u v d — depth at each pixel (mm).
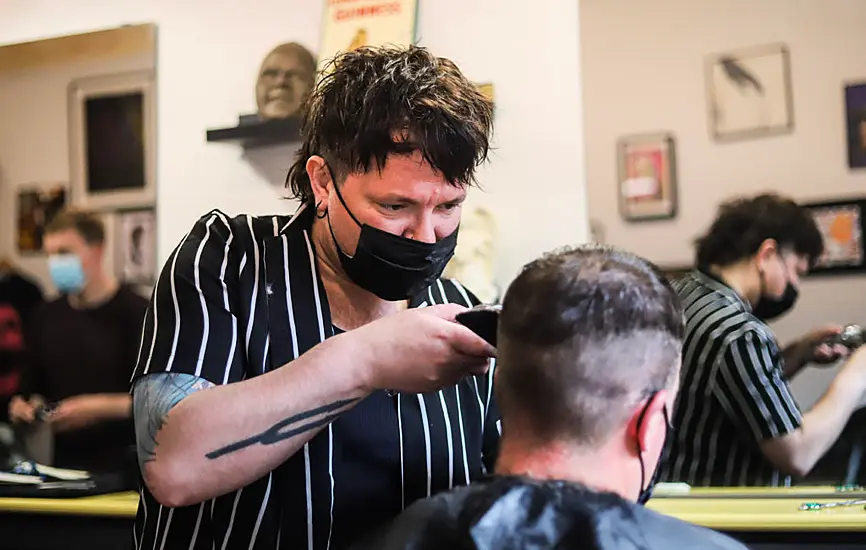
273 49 2105
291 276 1089
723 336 1844
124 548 1748
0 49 2328
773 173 1957
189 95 2188
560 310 809
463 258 1838
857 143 1915
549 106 1920
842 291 1873
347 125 982
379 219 1000
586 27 1997
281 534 1014
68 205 2264
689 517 1498
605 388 800
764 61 1971
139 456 935
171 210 2188
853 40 1934
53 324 2248
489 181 1937
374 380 915
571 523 771
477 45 1965
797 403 1827
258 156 2115
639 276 840
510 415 848
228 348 1004
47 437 2215
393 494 1055
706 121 1980
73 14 2318
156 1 2232
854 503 1589
